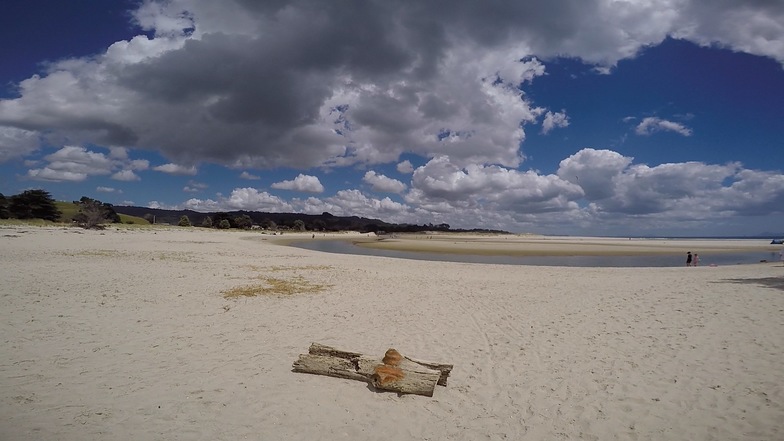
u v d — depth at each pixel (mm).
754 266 27422
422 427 4723
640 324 9430
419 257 39125
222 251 31219
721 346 7637
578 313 10703
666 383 5953
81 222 64438
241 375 6008
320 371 6121
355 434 4520
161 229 79250
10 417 4410
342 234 160625
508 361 6934
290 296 12430
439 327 9141
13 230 43938
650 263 35781
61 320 8492
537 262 35281
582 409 5195
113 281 13547
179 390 5395
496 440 4469
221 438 4273
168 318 9148
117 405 4879
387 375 5625
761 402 5293
